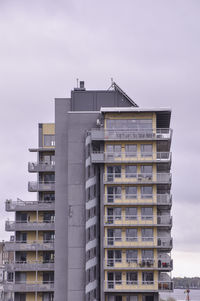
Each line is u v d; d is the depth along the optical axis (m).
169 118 104.12
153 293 97.12
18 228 113.19
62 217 103.12
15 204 114.69
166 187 102.00
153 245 97.38
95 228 99.44
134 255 97.44
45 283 112.12
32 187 116.44
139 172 99.62
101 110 100.81
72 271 99.44
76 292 98.69
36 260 111.19
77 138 103.69
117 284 96.25
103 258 97.12
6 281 125.31
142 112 101.44
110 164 99.81
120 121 101.50
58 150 105.44
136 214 98.44
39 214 116.25
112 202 98.56
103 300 96.00
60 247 102.06
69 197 101.81
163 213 101.94
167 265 97.44
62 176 104.62
